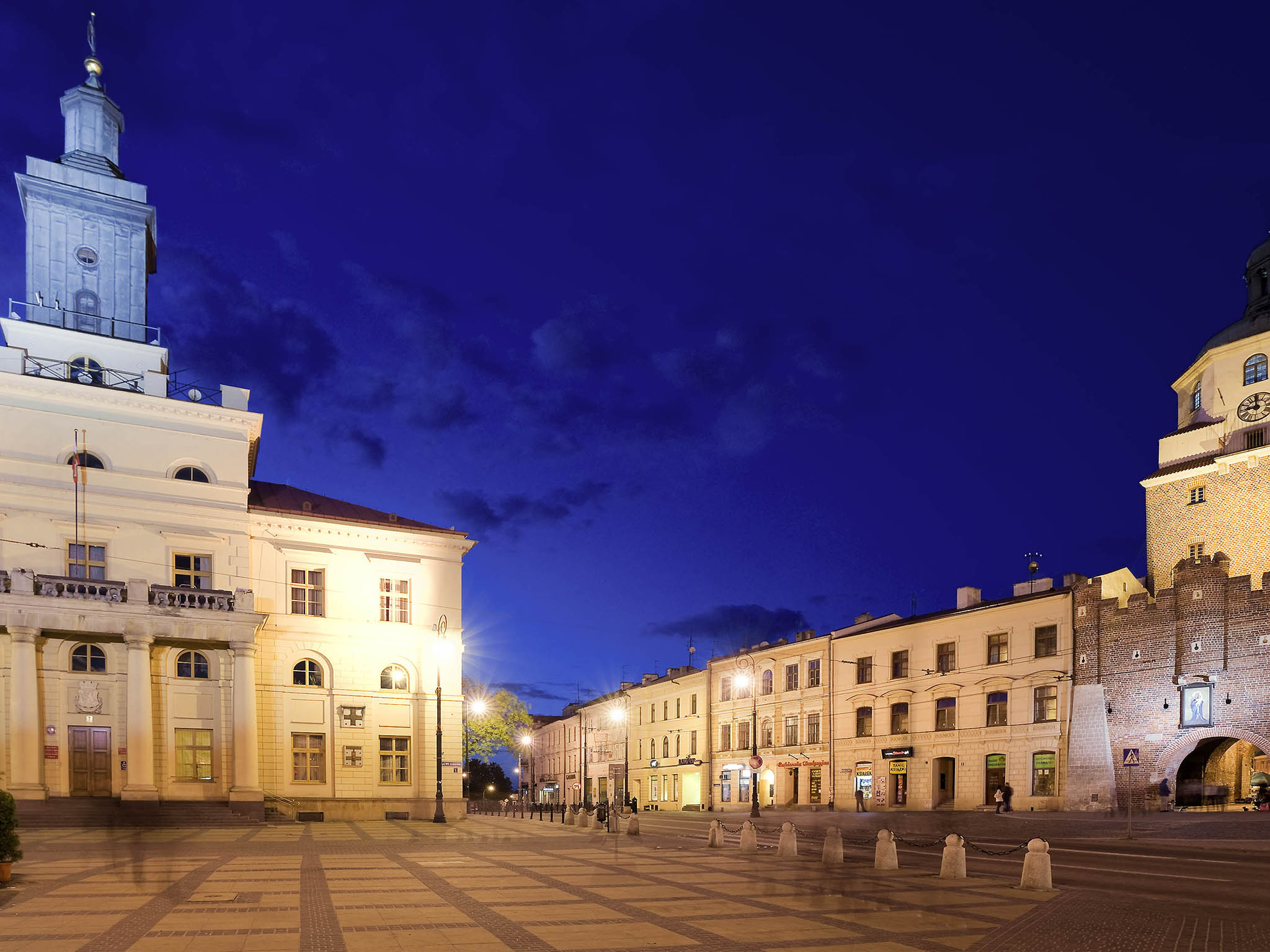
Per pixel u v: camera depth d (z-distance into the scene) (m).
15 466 35.53
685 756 68.00
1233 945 10.44
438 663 38.22
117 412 37.88
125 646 35.38
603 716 83.75
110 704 34.88
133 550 36.97
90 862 19.09
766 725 59.56
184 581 37.88
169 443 38.62
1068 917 12.29
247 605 36.62
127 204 42.97
